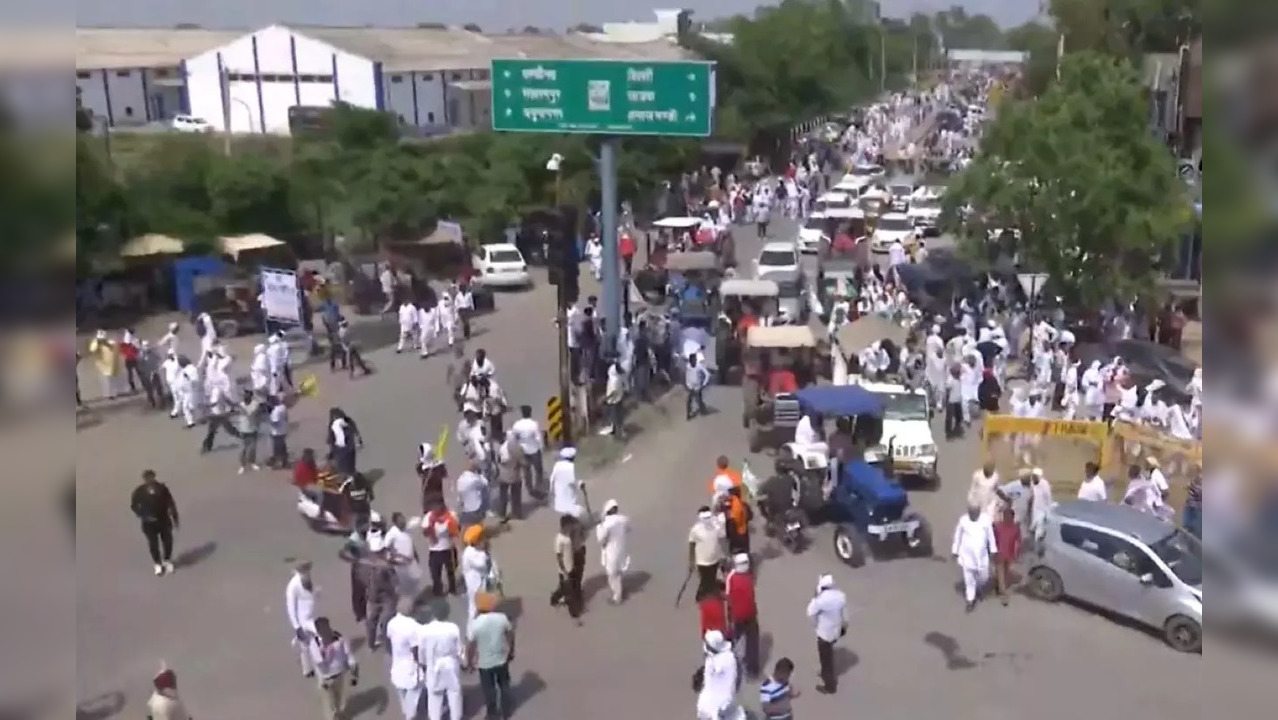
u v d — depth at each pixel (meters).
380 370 32.84
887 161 75.94
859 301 35.59
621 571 18.11
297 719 14.66
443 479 21.22
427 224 45.31
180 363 28.11
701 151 67.88
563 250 24.69
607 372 27.25
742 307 33.00
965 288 36.50
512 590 18.66
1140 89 33.84
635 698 15.20
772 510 20.80
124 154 48.56
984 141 39.31
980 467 23.14
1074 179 31.48
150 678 15.74
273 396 25.05
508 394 29.78
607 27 110.25
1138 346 27.81
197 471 24.53
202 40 82.56
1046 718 14.50
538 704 15.02
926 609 17.94
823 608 15.11
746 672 15.74
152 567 19.58
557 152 50.94
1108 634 17.05
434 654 13.99
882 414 23.38
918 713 14.70
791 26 92.31
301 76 67.69
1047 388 28.09
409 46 73.50
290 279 34.81
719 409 28.83
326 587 18.84
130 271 38.69
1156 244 30.36
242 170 45.06
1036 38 76.94
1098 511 18.00
